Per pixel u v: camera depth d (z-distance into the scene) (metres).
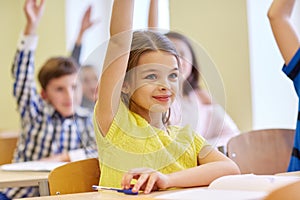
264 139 1.78
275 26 1.71
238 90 3.14
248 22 3.10
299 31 2.93
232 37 3.16
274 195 0.59
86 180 1.47
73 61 2.76
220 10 3.20
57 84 2.62
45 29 4.36
